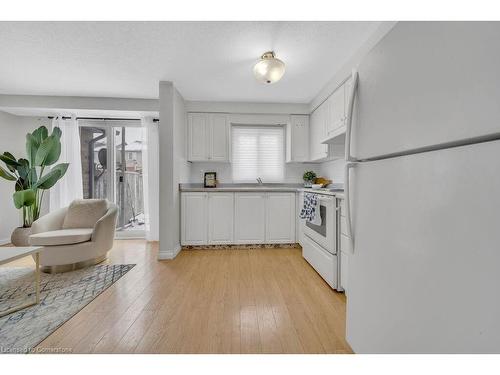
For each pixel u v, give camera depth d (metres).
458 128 0.59
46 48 2.17
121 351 1.34
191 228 3.31
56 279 2.33
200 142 3.61
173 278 2.37
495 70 0.51
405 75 0.76
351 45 2.15
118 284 2.22
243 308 1.81
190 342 1.42
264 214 3.42
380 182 0.91
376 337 0.94
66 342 1.42
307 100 3.59
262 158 3.98
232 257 3.03
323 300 1.93
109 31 1.93
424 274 0.70
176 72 2.67
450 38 0.61
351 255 1.13
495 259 0.51
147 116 3.70
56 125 3.65
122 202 4.05
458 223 0.59
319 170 3.97
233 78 2.83
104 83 2.96
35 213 3.28
